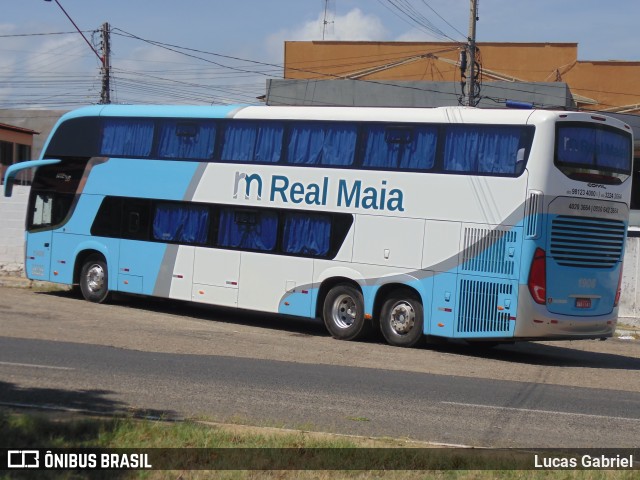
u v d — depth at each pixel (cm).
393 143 1616
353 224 1648
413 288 1577
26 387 1006
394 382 1190
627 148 1570
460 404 1041
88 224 2055
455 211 1530
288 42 4962
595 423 963
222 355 1373
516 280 1452
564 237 1468
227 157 1834
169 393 1021
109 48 3397
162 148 1941
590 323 1505
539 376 1338
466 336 1502
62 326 1625
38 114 5162
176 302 2216
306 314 1702
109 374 1130
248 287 1780
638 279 2236
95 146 2059
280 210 1745
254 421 868
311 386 1120
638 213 3809
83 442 732
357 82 4047
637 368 1529
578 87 4788
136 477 653
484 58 4872
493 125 1508
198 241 1861
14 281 2453
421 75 4812
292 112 1752
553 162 1455
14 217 2594
